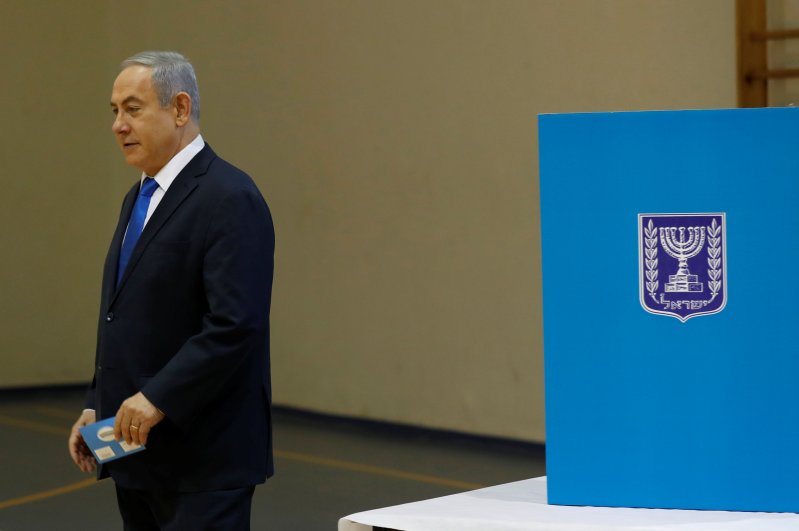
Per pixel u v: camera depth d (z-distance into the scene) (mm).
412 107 8977
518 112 8281
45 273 11922
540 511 1873
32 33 11719
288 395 10203
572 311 1878
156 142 2971
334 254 9695
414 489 7277
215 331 2785
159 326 2924
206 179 2951
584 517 1816
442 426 8961
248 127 10305
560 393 1898
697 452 1843
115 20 11875
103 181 12156
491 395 8594
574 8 7938
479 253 8602
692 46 7402
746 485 1826
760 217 1800
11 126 11672
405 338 9195
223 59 10508
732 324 1819
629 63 7695
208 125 10664
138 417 2744
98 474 3121
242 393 2957
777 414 1811
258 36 10164
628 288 1854
